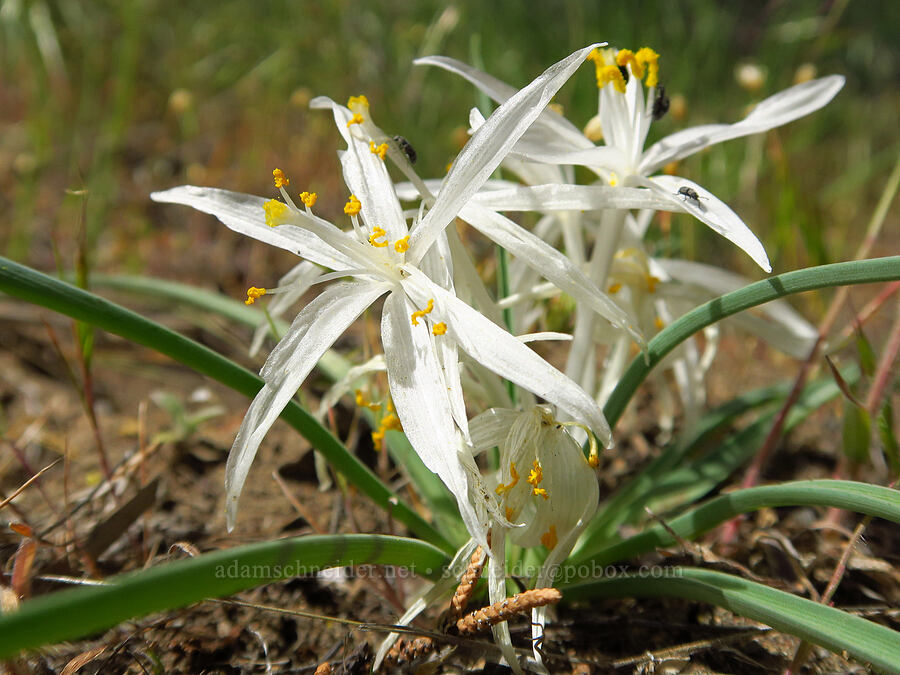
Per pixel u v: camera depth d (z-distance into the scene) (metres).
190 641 0.10
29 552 0.09
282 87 0.26
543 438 0.09
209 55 0.29
